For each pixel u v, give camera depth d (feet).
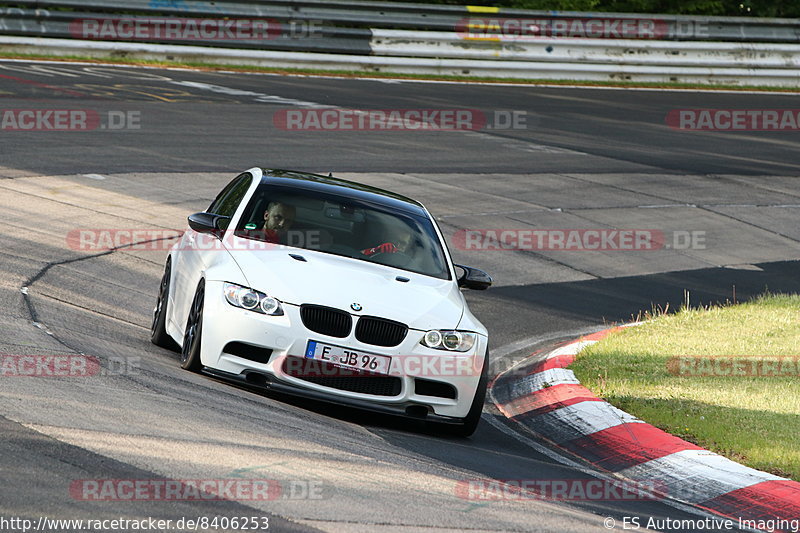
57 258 133.08
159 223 163.43
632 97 357.41
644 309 165.89
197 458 64.28
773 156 299.38
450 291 96.94
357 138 249.14
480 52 359.05
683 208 233.76
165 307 102.68
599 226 211.41
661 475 86.89
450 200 210.59
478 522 61.62
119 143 208.85
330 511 58.59
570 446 96.17
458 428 91.56
